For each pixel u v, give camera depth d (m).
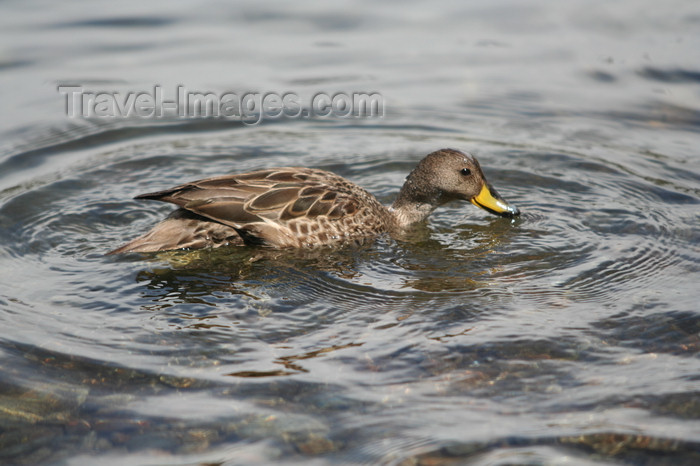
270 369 8.95
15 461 7.53
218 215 11.94
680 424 7.88
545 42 21.20
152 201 13.91
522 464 7.33
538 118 17.42
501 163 15.46
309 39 21.47
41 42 20.64
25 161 15.23
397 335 9.66
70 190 14.12
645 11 23.02
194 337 9.65
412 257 12.12
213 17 22.80
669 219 12.95
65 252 11.98
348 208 12.77
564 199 13.99
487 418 8.03
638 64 19.70
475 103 18.20
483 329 9.73
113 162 15.38
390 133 17.06
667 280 10.95
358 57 20.47
